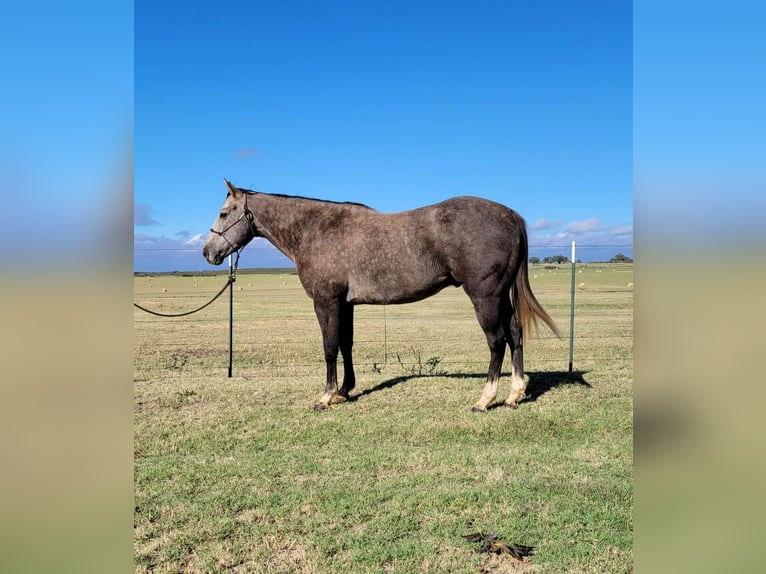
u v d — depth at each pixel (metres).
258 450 4.60
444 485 3.78
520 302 5.76
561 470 4.02
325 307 6.05
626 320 14.55
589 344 10.59
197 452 4.55
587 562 2.78
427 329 14.22
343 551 2.94
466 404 5.91
